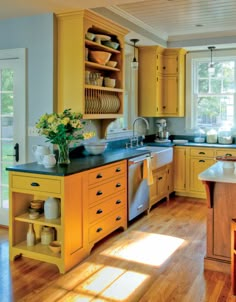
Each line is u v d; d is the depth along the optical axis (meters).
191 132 6.36
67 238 3.10
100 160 3.82
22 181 3.22
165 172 5.55
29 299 2.62
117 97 4.51
